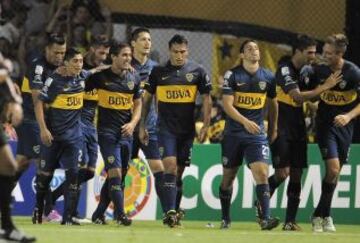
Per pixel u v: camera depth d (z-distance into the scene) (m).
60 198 36.28
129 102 31.34
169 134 30.98
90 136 33.31
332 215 37.59
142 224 33.38
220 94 40.56
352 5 42.19
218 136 39.59
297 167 31.52
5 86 20.97
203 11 45.25
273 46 45.38
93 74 31.39
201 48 45.22
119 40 44.53
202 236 25.75
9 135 36.28
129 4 44.59
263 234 27.47
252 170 30.14
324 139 30.66
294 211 31.80
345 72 30.22
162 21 44.97
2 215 21.23
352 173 37.69
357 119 39.38
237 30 45.25
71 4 43.47
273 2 45.47
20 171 34.12
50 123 31.11
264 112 33.72
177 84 30.92
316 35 45.03
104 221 33.09
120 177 31.14
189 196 37.03
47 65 31.47
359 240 26.25
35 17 43.47
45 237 23.84
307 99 29.86
